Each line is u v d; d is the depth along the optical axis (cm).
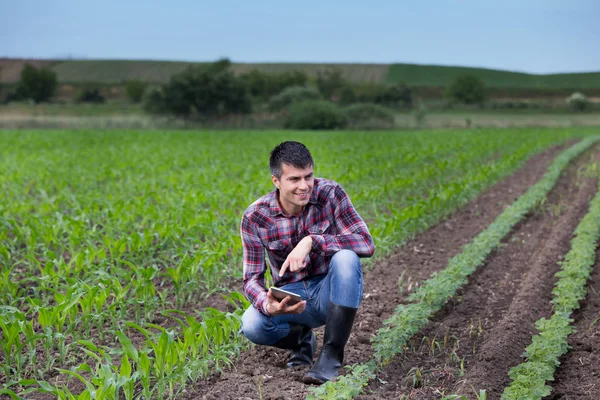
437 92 10588
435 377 445
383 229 780
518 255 803
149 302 566
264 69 12325
